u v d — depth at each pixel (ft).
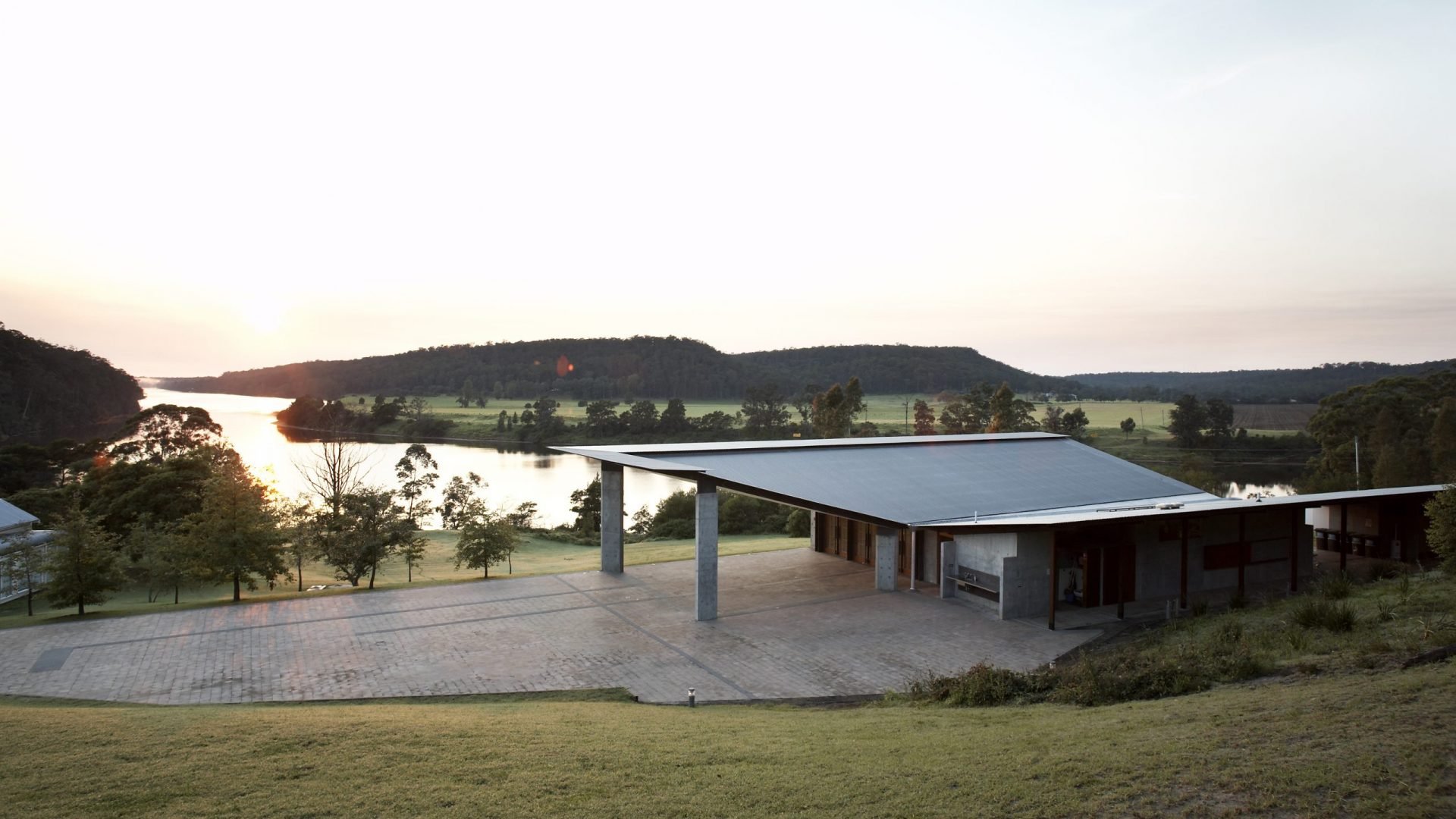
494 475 296.30
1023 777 25.02
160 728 35.01
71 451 221.66
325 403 487.20
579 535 163.94
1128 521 67.46
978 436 121.29
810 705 49.83
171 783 27.73
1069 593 76.28
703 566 71.82
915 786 25.31
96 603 84.33
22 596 101.71
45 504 142.72
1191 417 332.19
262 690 52.29
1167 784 23.00
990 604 77.30
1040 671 45.37
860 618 72.43
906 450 107.55
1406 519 90.48
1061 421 339.57
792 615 73.56
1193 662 40.83
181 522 93.04
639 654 61.26
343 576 106.42
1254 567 84.02
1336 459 201.46
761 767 28.76
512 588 85.10
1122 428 376.89
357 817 24.76
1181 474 211.61
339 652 61.52
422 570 117.29
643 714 42.78
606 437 398.83
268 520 86.89
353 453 234.58
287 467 279.49
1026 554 72.95
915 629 68.85
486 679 54.90
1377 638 42.14
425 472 255.09
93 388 410.11
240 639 65.36
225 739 32.96
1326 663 37.50
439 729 34.94
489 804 25.61
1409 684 29.25
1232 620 59.52
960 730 33.30
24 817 24.88
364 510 100.63
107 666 57.72
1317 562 91.71
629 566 96.63
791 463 94.68
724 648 63.21
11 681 54.08
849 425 248.93
